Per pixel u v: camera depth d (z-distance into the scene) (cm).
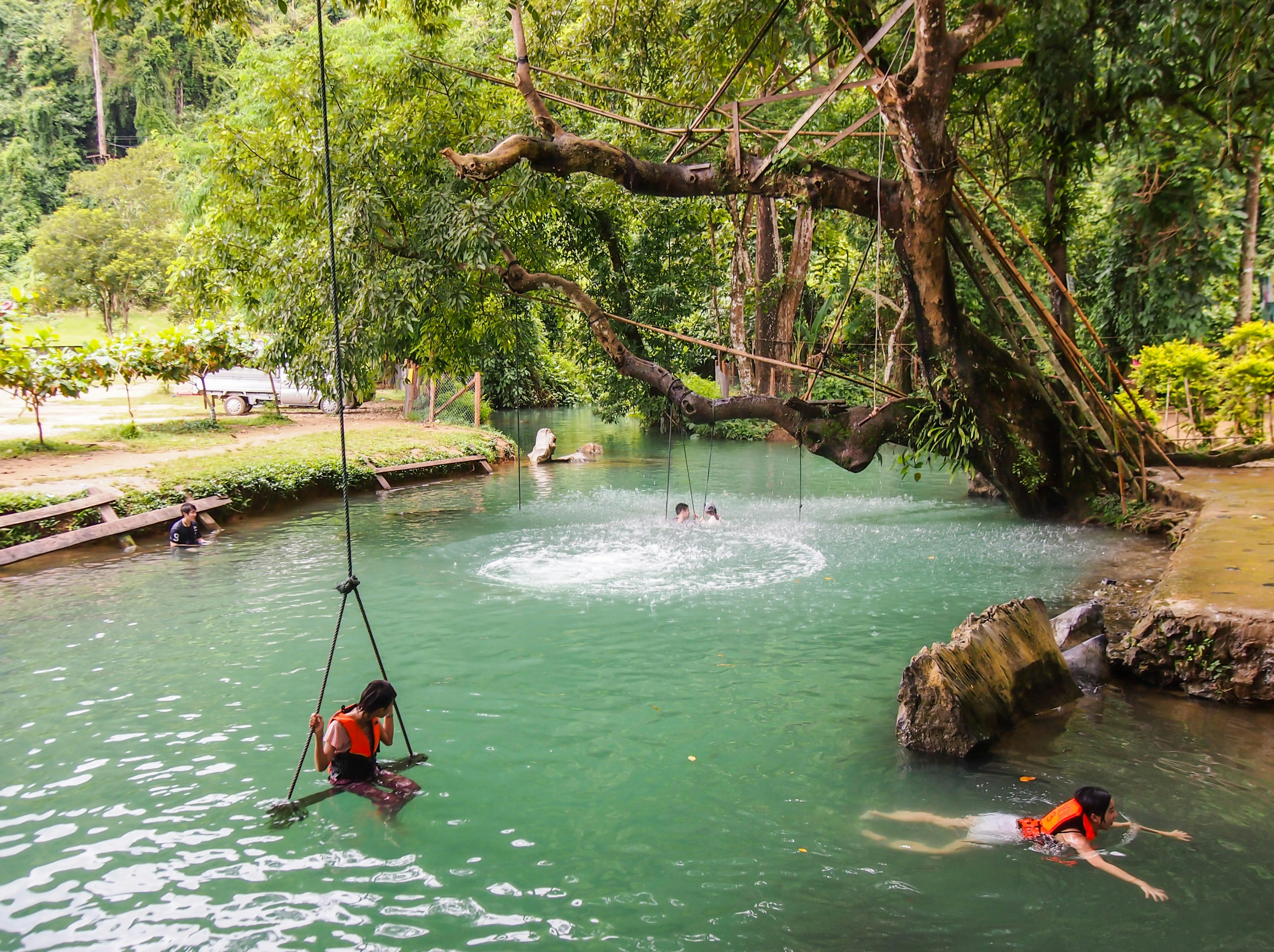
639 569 1211
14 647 896
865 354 2678
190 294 1862
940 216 1144
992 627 693
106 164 5000
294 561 1291
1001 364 1355
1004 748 633
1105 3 1309
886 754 629
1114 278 2278
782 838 518
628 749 645
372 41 2836
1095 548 1258
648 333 2083
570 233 1892
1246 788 563
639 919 440
